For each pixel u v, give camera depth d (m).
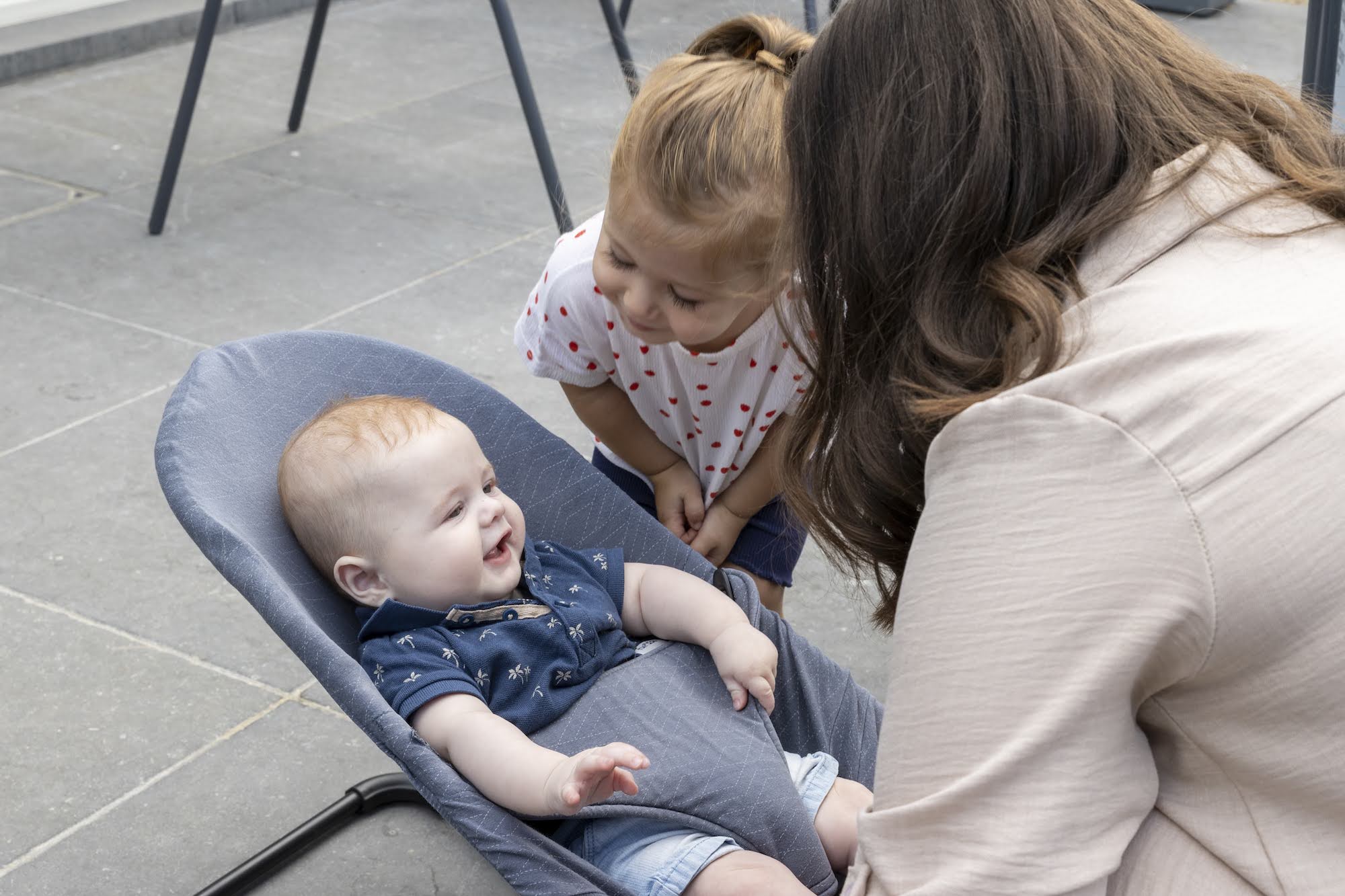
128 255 3.74
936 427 0.88
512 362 3.27
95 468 2.76
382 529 1.45
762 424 1.66
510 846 1.14
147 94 5.03
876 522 0.99
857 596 2.48
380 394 1.60
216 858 1.85
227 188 4.23
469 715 1.34
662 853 1.31
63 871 1.81
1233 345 0.80
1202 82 0.96
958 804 0.84
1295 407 0.77
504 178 4.44
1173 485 0.77
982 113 0.85
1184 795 0.88
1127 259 0.87
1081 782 0.81
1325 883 0.83
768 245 1.32
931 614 0.85
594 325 1.62
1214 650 0.78
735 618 1.49
